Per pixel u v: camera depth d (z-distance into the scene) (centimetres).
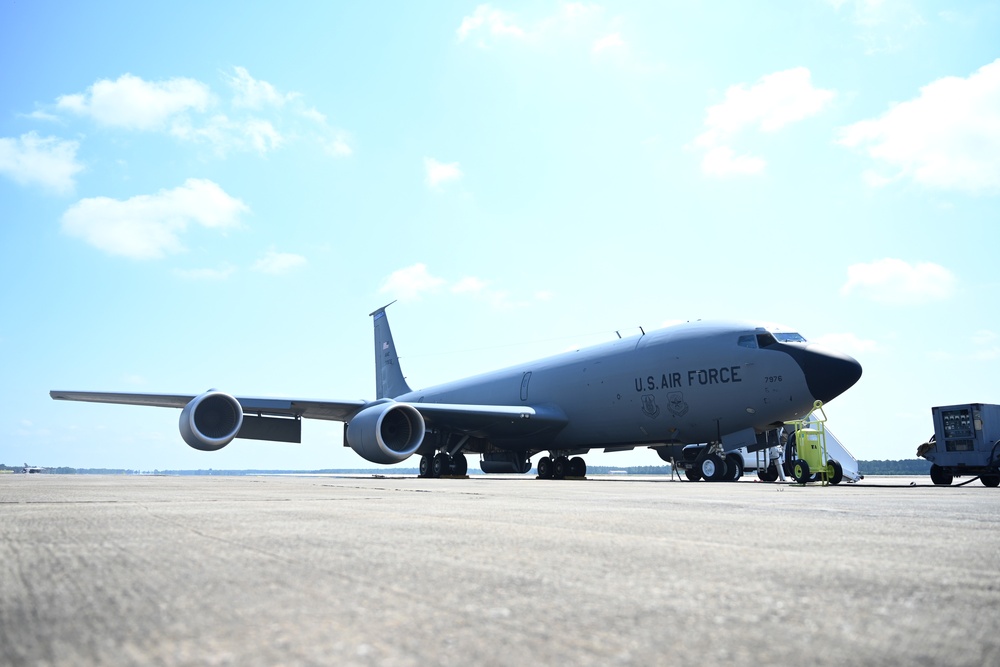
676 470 2323
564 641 180
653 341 2039
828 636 187
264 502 705
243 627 191
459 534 416
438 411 2155
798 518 552
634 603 225
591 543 377
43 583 250
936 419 1812
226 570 280
